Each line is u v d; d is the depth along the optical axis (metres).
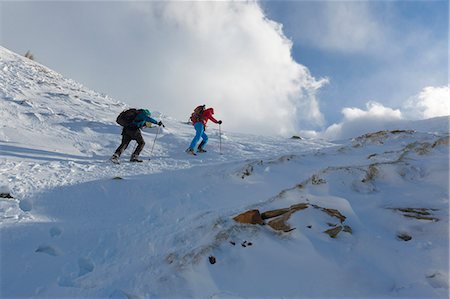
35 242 4.25
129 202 5.95
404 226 3.98
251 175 6.75
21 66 20.30
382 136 9.53
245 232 4.06
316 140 13.43
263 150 11.10
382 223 4.16
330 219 4.13
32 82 17.17
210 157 10.11
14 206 5.12
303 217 4.14
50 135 10.47
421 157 6.02
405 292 2.96
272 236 4.00
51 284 3.58
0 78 15.89
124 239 4.61
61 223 4.87
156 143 11.43
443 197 4.45
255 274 3.45
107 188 6.30
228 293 3.26
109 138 11.22
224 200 5.87
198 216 5.08
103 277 3.74
